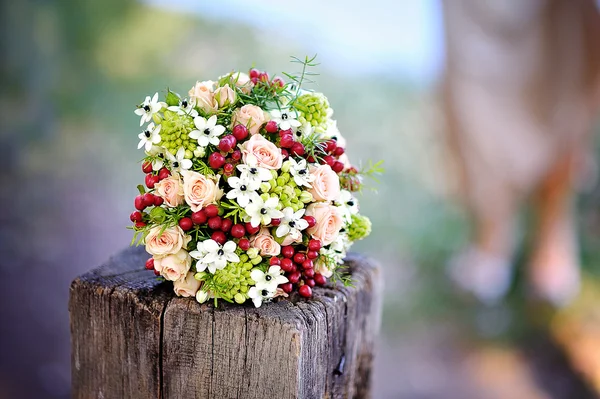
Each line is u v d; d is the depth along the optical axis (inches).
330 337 44.9
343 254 48.0
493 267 139.9
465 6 127.6
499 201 136.1
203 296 41.4
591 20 122.1
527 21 123.4
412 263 150.7
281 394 40.6
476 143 134.3
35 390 105.0
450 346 127.5
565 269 137.6
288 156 43.2
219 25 213.6
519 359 123.4
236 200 41.4
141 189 42.6
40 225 161.8
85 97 209.2
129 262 51.4
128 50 215.6
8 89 201.2
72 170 188.9
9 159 188.7
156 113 41.3
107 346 44.5
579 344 126.1
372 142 181.9
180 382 42.8
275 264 41.4
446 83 137.8
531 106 128.4
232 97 43.8
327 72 198.4
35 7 204.4
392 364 121.6
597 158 147.9
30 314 126.3
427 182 167.8
